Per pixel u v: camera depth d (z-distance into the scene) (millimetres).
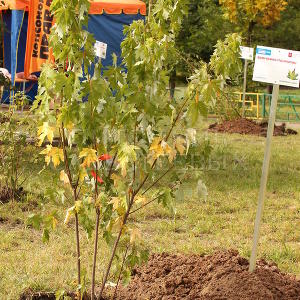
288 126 20797
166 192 4262
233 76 4383
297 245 7121
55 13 4082
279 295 4801
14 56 17062
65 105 4105
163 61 4379
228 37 4320
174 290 5027
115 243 4520
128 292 5184
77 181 4395
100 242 6797
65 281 5578
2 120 9062
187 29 23469
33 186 9117
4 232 7289
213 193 9562
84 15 4164
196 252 6621
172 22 4430
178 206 8688
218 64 4281
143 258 4539
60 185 4660
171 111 4184
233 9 22688
